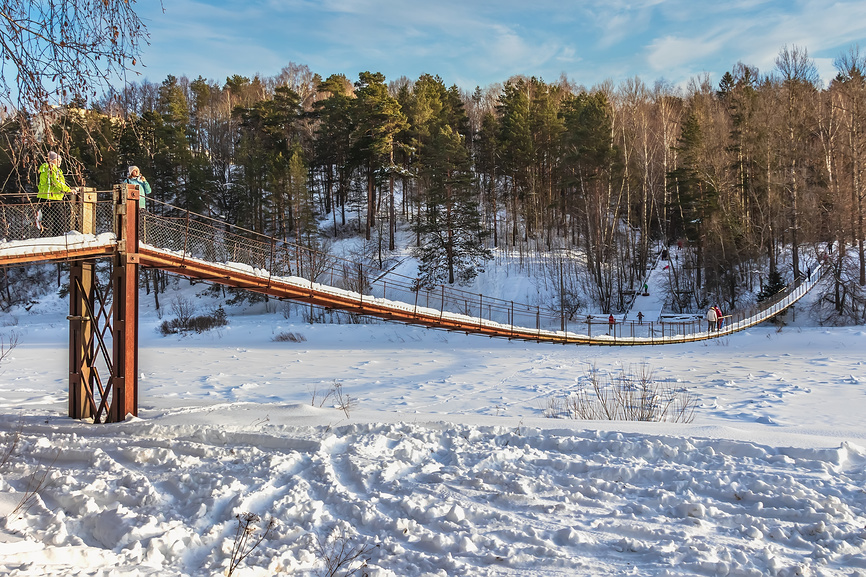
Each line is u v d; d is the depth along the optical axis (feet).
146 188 34.17
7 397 45.75
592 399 44.70
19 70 18.49
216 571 11.73
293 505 15.43
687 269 147.95
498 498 16.10
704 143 154.20
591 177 143.43
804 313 117.39
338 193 198.29
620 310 138.51
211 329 123.54
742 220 140.15
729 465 17.80
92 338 31.24
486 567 12.30
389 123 163.43
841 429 23.49
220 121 241.35
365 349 97.86
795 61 140.77
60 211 30.32
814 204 126.62
